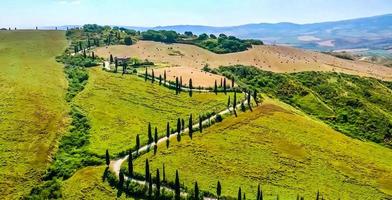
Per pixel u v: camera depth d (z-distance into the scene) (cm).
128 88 17938
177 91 17725
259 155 12650
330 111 19288
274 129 14388
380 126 18075
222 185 11006
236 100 16812
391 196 11600
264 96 18438
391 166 13675
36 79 18925
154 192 10812
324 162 12875
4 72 19688
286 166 12256
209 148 12769
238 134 13800
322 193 11162
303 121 15475
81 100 16762
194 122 14675
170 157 12206
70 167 12238
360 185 11969
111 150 12925
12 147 12900
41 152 12875
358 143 15275
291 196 10794
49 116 15175
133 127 14612
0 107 15338
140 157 12250
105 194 10919
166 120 15138
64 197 10838
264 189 11000
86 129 14612
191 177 11262
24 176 11681
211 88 18238
